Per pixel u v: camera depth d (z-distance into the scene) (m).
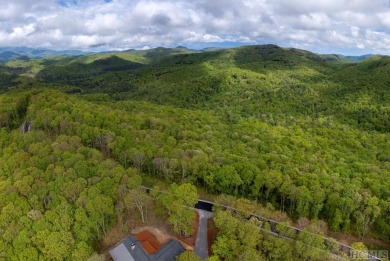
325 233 94.31
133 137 123.44
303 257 76.38
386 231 94.62
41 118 129.00
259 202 110.00
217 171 108.19
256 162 117.94
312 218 99.81
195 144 131.00
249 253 71.19
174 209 80.44
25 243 68.31
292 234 82.56
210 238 85.06
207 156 117.50
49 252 67.62
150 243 79.00
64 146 102.38
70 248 70.62
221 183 106.81
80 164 89.00
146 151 111.75
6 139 113.88
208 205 103.38
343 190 102.56
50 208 76.94
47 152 97.94
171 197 84.44
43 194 78.62
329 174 119.00
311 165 126.25
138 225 87.00
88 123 127.69
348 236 96.75
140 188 89.75
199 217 95.69
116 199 83.44
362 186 109.62
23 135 112.00
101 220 77.62
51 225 71.94
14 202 75.00
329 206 100.00
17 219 72.81
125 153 109.94
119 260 72.62
